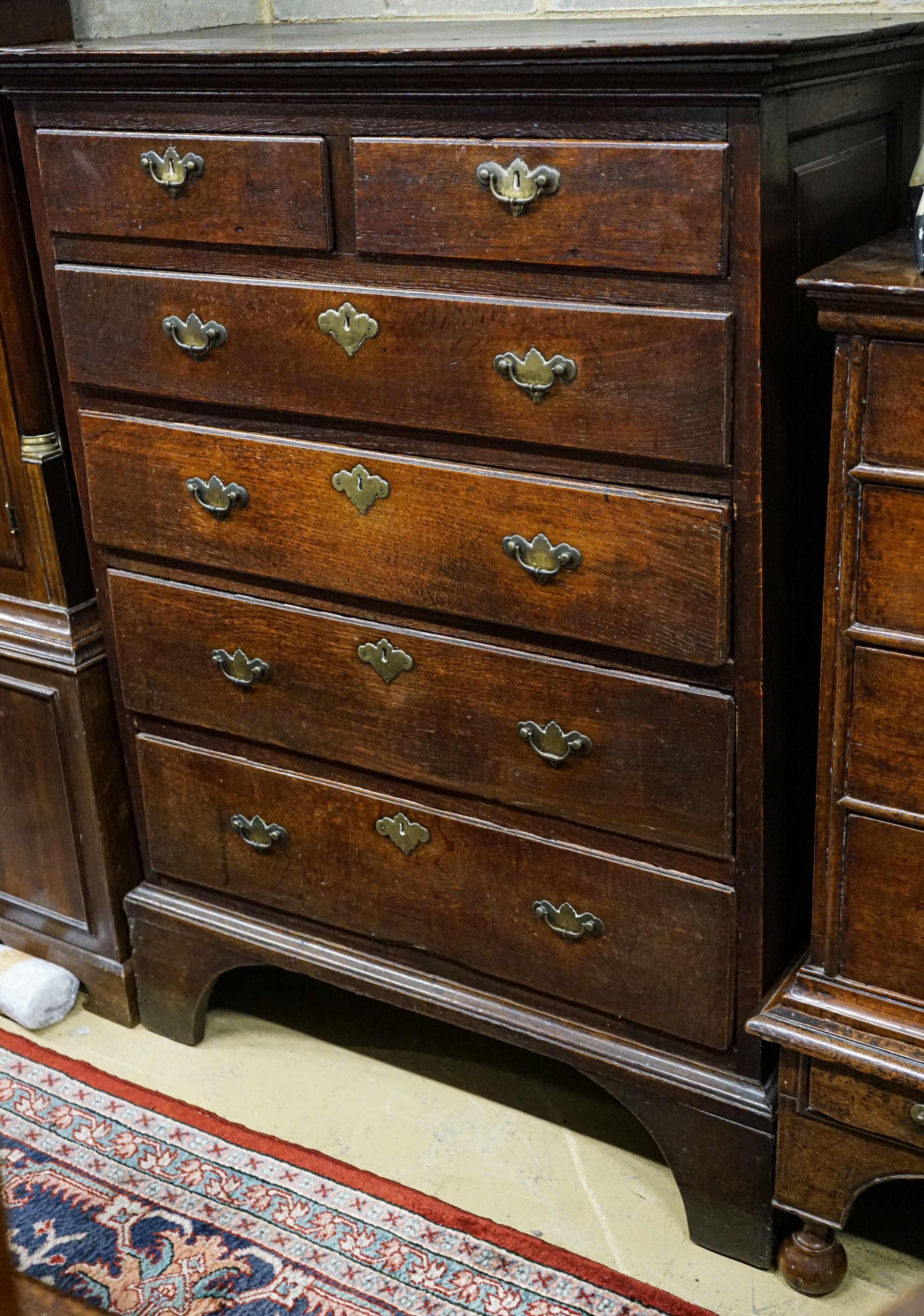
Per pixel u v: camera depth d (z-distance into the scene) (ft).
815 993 5.30
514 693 5.55
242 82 5.09
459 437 5.25
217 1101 6.89
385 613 5.77
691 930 5.53
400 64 4.70
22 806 7.30
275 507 5.79
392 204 5.00
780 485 4.87
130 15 6.81
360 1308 5.65
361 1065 7.13
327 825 6.39
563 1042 6.06
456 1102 6.84
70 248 5.88
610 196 4.57
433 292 5.07
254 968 7.91
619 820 5.50
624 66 4.33
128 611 6.52
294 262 5.35
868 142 5.33
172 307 5.66
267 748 6.43
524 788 5.70
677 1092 5.77
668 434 4.76
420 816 6.07
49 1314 4.57
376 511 5.53
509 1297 5.67
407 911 6.33
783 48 4.04
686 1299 5.70
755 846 5.24
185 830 6.89
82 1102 6.83
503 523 5.26
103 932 7.36
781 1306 5.66
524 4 6.66
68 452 6.50
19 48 5.67
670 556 4.93
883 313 4.21
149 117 5.44
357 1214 6.09
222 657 6.25
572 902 5.80
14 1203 6.23
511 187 4.72
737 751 5.14
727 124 4.31
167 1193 6.25
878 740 4.78
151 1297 5.73
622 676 5.27
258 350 5.52
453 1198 6.23
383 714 5.95
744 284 4.46
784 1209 5.68
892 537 4.50
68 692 6.75
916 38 5.19
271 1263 5.87
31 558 6.69
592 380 4.83
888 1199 6.23
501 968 6.16
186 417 5.91
